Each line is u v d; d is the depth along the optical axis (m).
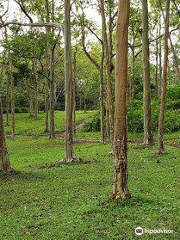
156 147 17.98
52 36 24.17
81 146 21.61
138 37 31.62
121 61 7.84
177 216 6.85
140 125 26.45
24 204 8.80
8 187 10.66
